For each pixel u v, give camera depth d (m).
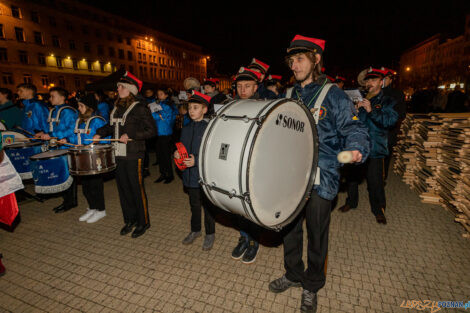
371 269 2.58
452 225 3.38
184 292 2.35
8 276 2.61
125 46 41.97
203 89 4.68
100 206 3.79
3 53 27.55
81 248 3.07
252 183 1.55
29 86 4.39
